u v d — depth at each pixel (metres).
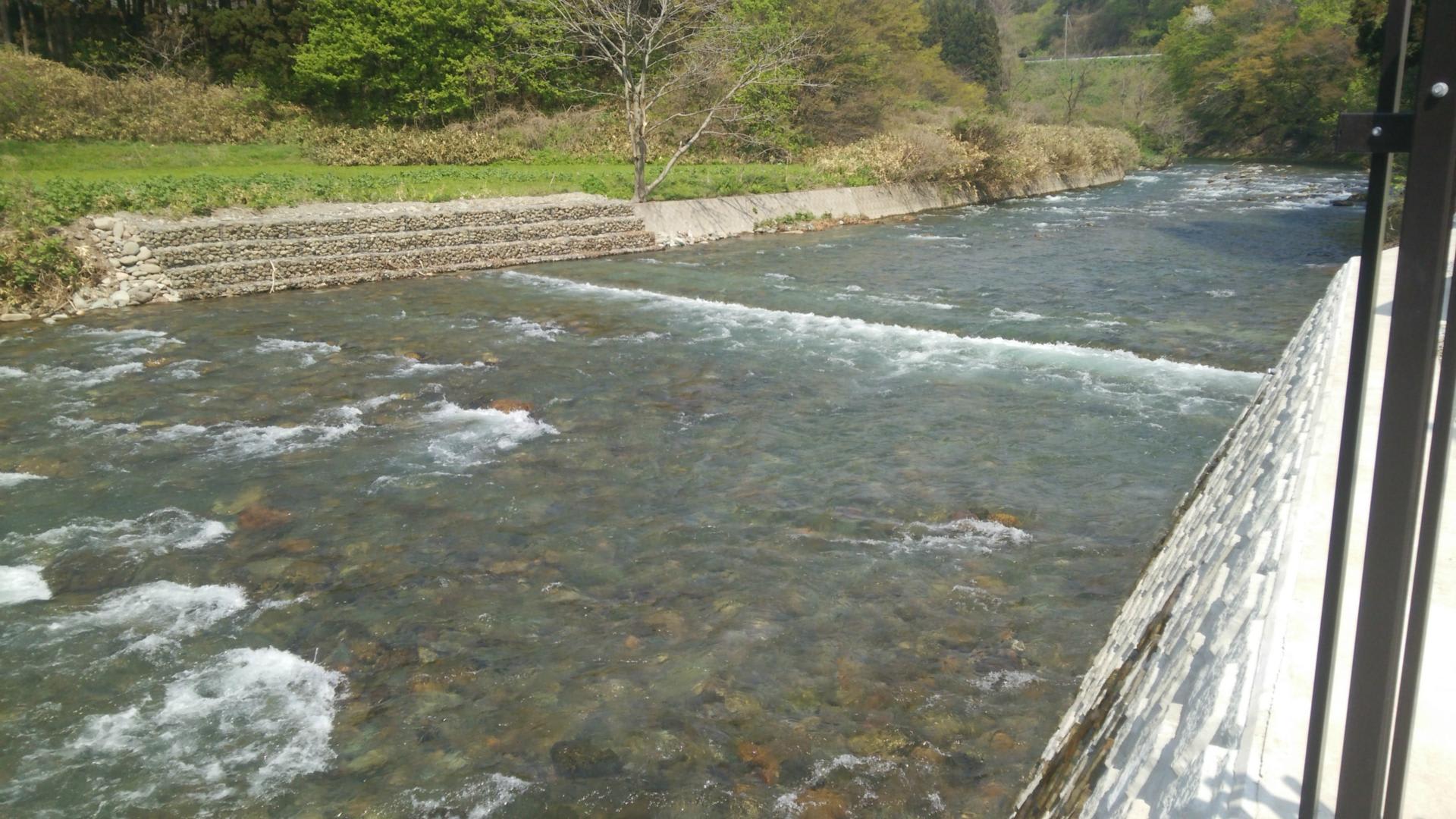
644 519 8.72
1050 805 4.02
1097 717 4.44
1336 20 60.56
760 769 5.32
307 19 37.53
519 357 14.50
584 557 7.98
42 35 39.75
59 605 7.32
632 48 34.53
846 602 7.14
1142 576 7.15
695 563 7.84
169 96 33.81
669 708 5.90
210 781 5.37
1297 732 2.58
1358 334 1.50
